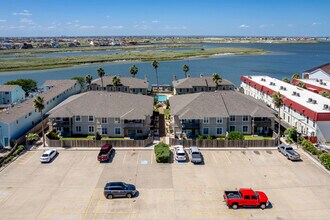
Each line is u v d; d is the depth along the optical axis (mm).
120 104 75625
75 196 46344
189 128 71625
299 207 43438
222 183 50344
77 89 116000
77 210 42688
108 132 72812
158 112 91312
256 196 43500
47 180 51375
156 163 58062
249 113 72812
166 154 57906
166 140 70188
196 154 58344
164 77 172875
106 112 72688
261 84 106750
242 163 58125
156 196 46312
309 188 48750
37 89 122750
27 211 42500
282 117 87875
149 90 121812
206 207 43438
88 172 54281
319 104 76625
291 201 45000
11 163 58094
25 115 73812
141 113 72438
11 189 48469
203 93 79375
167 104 96250
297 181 51031
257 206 43125
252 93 114750
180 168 55969
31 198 45844
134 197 46031
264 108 75562
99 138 72125
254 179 51719
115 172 54281
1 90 99312
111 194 45375
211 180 51375
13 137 67875
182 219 40688
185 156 59125
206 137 71188
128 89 110625
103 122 72188
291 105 80688
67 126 72750
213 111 72250
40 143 68312
